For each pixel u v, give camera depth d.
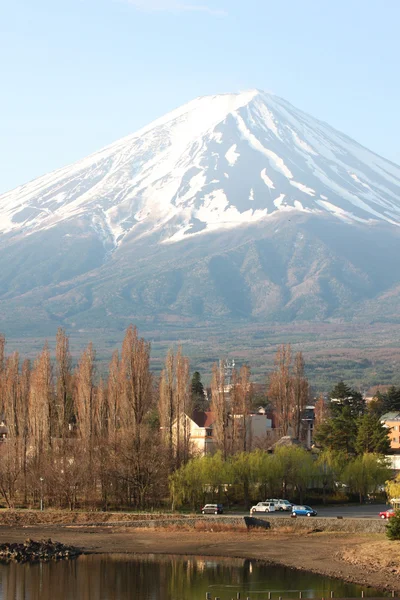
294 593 101.00
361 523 135.25
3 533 140.62
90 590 103.81
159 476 158.12
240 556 121.50
